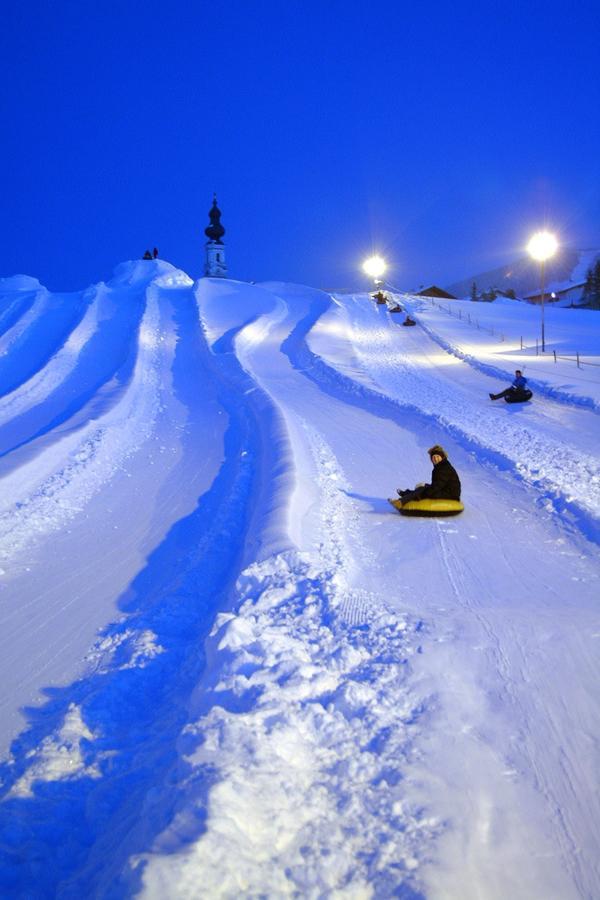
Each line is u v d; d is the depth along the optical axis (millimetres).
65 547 10578
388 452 16281
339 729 4543
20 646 7203
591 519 9797
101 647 7066
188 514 12125
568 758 4344
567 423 18781
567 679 5293
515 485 12453
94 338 42719
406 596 7352
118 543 10719
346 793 3945
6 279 70188
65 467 15188
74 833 4156
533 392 24703
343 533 9828
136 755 4887
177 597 8172
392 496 12391
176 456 17250
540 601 7137
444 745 4418
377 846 3549
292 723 4426
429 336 46719
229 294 60562
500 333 47062
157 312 51031
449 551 9039
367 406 23453
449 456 15711
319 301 64188
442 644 5793
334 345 40000
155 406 24906
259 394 23688
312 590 6977
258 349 40750
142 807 3836
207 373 32406
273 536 8578
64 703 5941
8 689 6273
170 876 2984
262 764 3963
